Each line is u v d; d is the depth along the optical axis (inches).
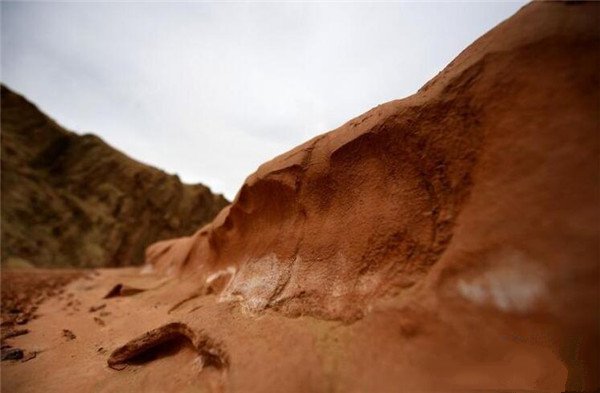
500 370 76.1
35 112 1142.3
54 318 237.5
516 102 84.8
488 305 80.3
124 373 132.7
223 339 116.3
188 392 109.7
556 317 70.8
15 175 900.6
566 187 73.0
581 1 80.0
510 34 89.9
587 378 72.7
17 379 136.2
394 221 111.3
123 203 1136.2
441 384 77.6
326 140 149.4
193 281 273.6
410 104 112.1
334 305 114.5
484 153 90.7
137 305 259.1
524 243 77.2
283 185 161.5
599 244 67.3
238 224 216.8
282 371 92.6
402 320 92.1
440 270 91.4
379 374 85.0
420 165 108.3
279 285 140.4
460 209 94.3
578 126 73.7
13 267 634.2
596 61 74.0
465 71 98.3
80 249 917.2
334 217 138.2
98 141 1257.4
